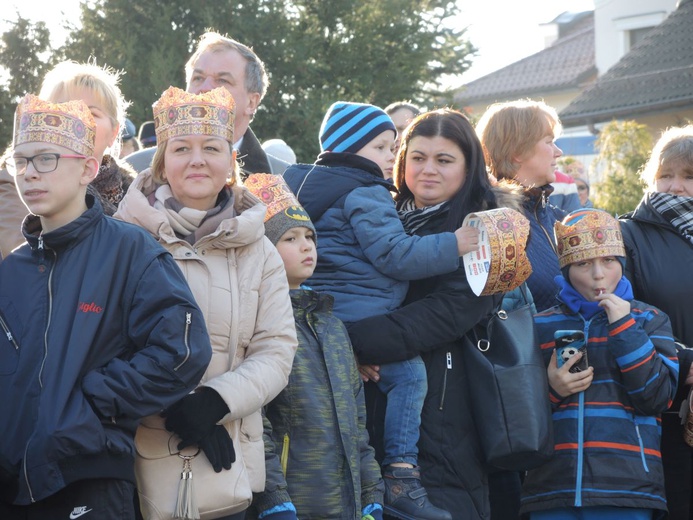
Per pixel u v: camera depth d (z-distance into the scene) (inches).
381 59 862.5
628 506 170.2
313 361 154.8
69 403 119.0
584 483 171.3
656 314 180.1
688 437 185.8
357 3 871.1
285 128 800.3
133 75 783.7
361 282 171.6
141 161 206.7
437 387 170.6
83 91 156.3
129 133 285.9
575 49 1626.5
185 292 126.7
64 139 126.6
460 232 168.1
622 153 729.0
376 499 157.5
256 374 135.3
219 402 130.3
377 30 864.9
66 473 117.2
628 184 697.0
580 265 180.2
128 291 126.0
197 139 140.8
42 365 121.2
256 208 142.3
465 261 170.2
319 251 173.6
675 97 912.3
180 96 142.2
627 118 948.0
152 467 129.2
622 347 171.8
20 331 123.6
